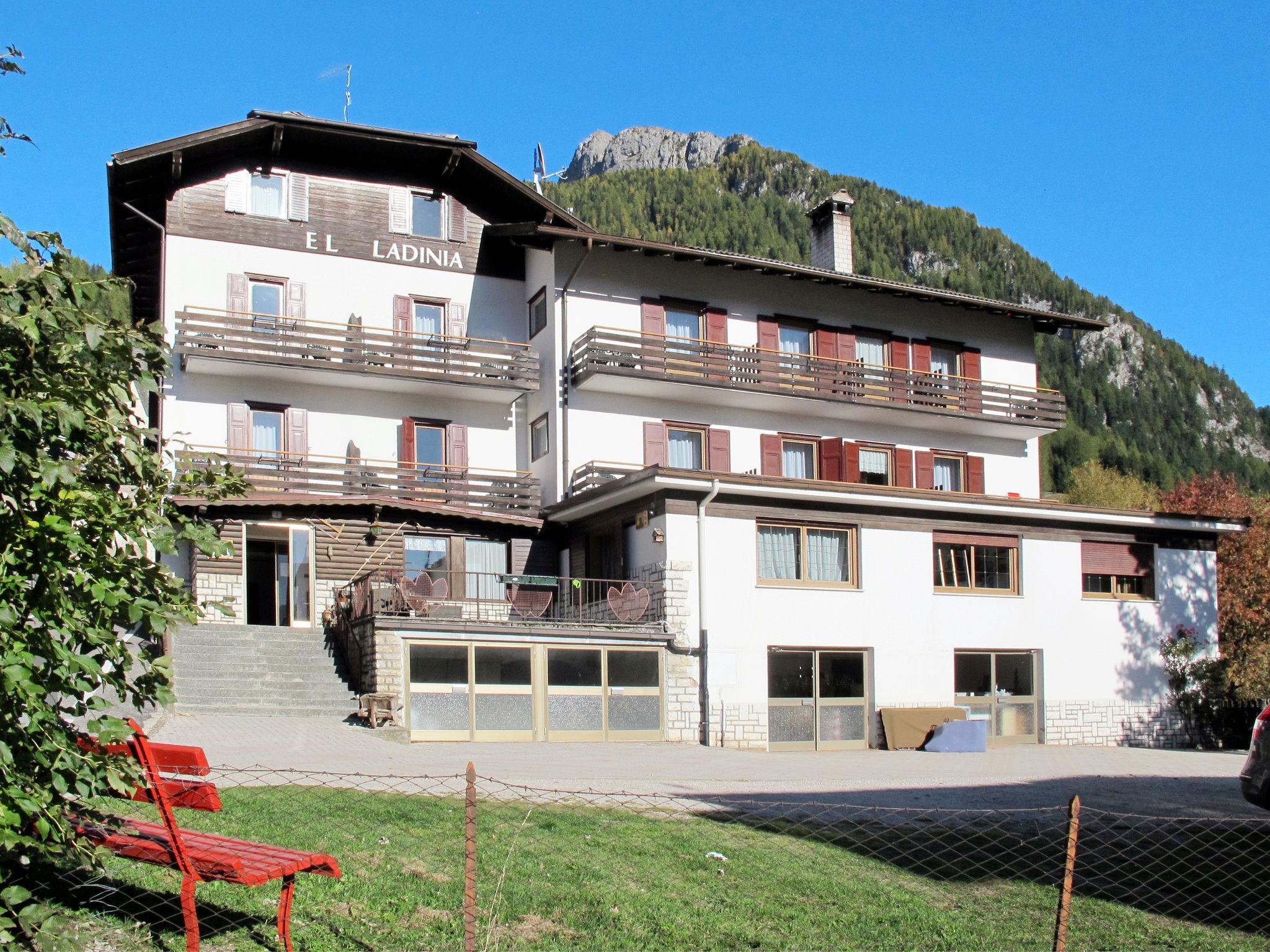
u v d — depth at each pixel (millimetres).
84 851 6340
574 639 20828
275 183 27609
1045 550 26219
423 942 7535
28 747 5805
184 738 16359
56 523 5727
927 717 23734
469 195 29359
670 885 9102
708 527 22688
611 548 24938
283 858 6992
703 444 28859
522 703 20188
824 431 30344
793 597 23297
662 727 21578
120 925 7164
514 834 10055
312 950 7188
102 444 6266
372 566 25797
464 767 14516
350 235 28016
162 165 26062
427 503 25953
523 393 28422
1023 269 144625
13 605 5754
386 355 26922
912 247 146500
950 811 11961
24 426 5883
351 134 27375
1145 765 20297
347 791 11414
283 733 17469
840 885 9422
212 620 24203
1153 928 8938
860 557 24125
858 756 21359
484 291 29109
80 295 6094
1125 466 95000
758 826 11148
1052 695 25859
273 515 25000
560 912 8344
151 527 6273
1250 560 30625
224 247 26750
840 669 23797
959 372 32156
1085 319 33188
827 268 33719
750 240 140125
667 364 27422
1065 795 14828
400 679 19172
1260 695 26984
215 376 26391
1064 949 7594
